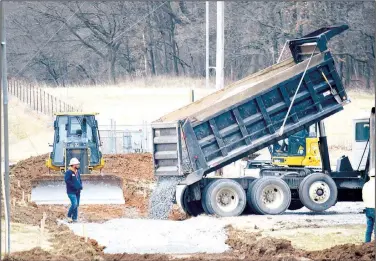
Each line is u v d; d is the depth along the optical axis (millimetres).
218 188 59844
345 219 57656
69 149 75062
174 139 59688
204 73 189250
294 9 175750
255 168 79562
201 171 60062
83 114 76375
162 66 190125
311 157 77812
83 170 75000
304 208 67688
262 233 49656
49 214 57250
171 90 176375
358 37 174500
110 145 128875
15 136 143000
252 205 60781
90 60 188125
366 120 64688
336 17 173375
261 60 182625
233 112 60938
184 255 41594
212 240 47094
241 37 180875
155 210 60156
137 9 185250
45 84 187500
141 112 161500
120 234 49375
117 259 39688
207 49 125500
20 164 96562
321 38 62656
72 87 179500
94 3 183250
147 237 48219
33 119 150875
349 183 64000
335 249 41000
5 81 41625
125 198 71312
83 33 186750
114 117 158625
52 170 82812
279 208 61000
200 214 60656
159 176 60625
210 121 60469
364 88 175250
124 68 188250
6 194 40688
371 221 41781
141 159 104875
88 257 39438
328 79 62906
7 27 184750
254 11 180000
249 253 41469
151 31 187125
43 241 44125
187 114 64938
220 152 60781
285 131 62312
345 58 176750
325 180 62531
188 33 188625
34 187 65750
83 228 48531
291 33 175875
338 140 138625
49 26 185750
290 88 62156
